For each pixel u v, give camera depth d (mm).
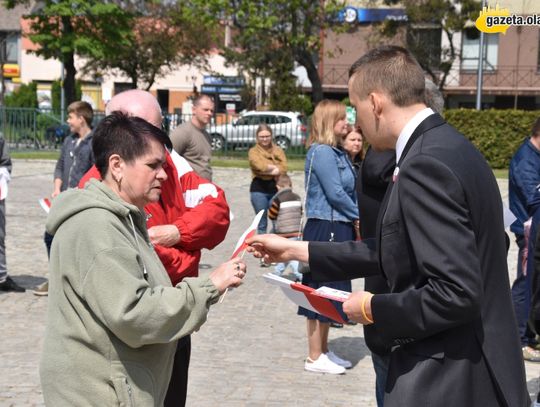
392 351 2760
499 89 40281
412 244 2574
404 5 34500
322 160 5738
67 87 33875
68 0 32000
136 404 2641
